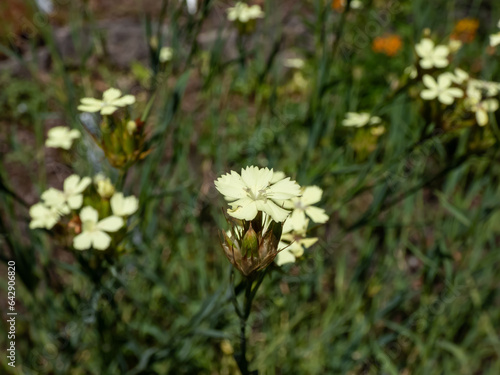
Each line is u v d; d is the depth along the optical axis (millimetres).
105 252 209
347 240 400
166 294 292
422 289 303
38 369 303
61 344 284
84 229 199
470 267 314
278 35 288
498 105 226
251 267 149
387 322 308
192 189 297
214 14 557
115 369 307
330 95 312
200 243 324
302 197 183
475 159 271
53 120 468
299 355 321
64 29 523
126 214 207
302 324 342
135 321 331
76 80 440
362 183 248
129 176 384
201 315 236
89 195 211
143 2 605
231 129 387
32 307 301
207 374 321
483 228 326
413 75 239
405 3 452
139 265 280
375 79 464
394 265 367
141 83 500
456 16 525
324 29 251
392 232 336
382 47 468
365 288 332
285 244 170
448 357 343
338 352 340
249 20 285
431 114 231
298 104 424
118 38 530
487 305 354
